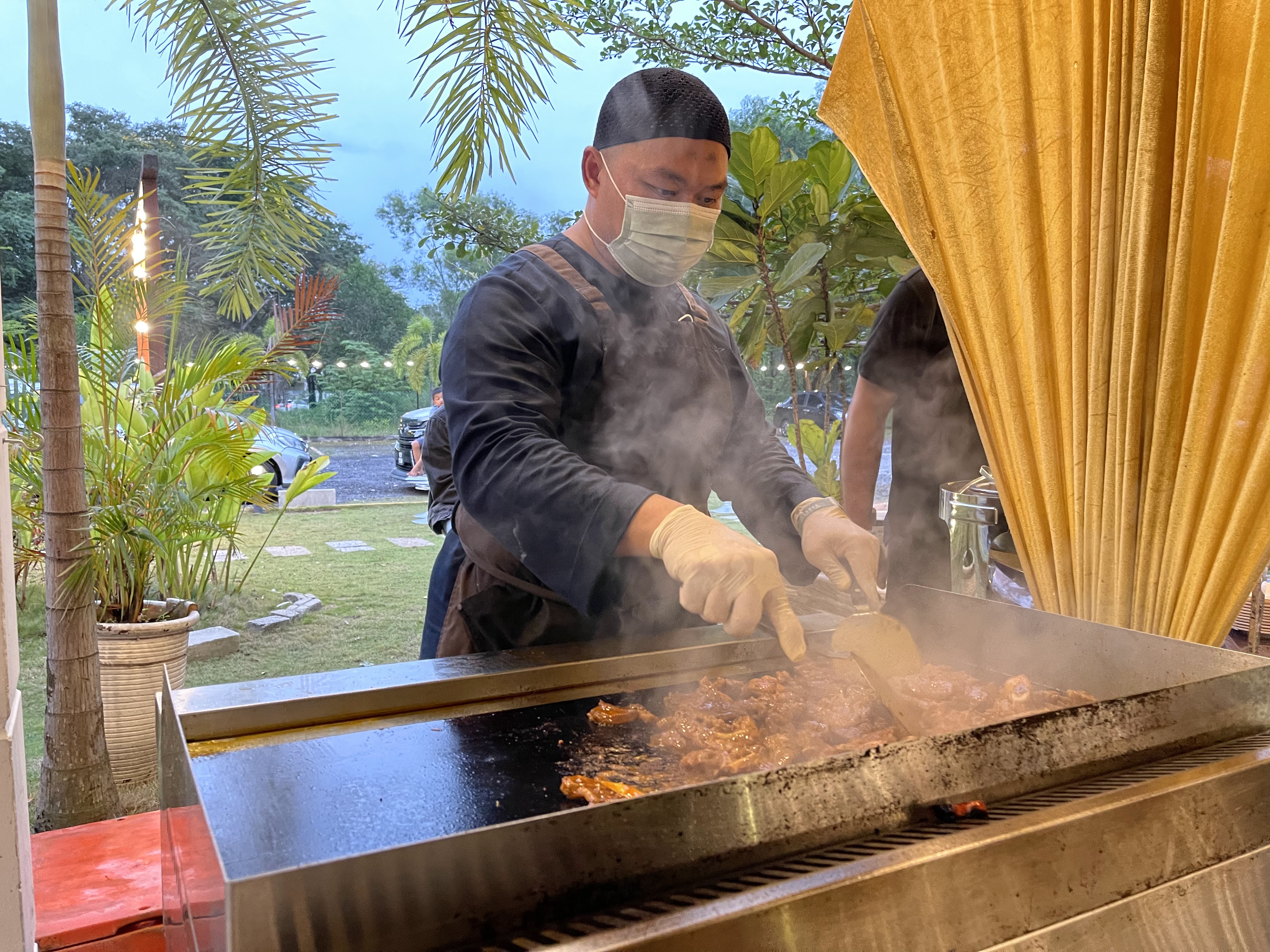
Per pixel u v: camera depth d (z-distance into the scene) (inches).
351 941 26.1
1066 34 62.3
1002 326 68.2
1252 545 58.6
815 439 132.0
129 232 113.9
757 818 33.6
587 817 30.0
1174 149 58.9
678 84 64.7
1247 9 54.5
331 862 25.7
